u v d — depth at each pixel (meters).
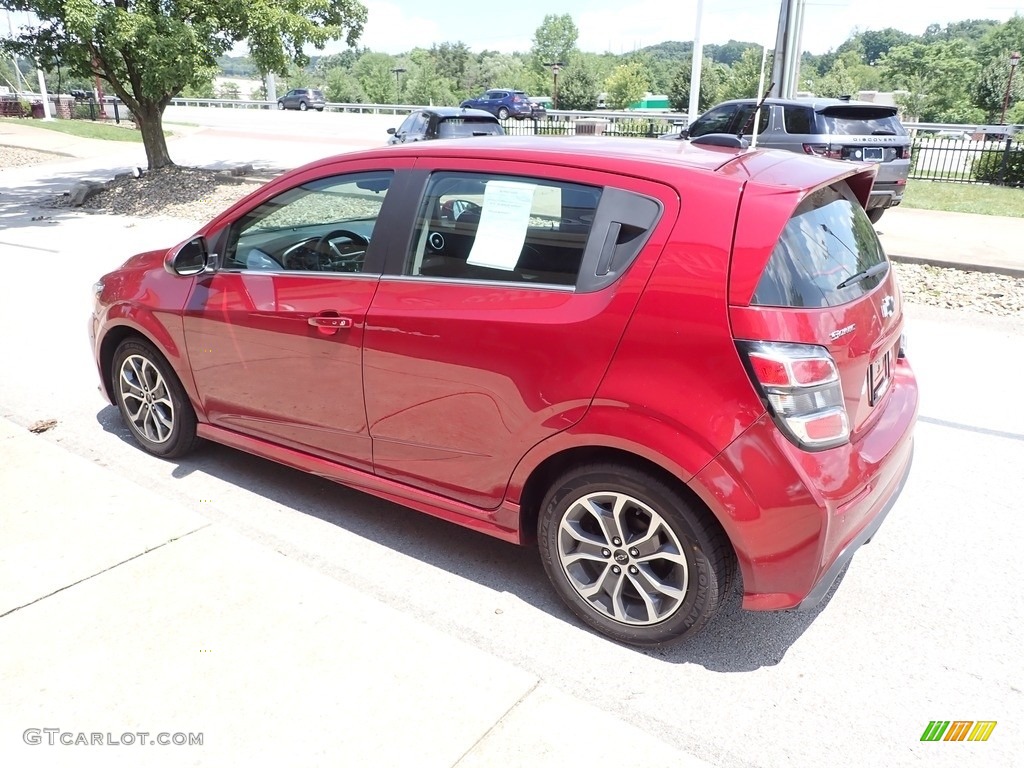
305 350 3.53
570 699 2.63
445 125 16.45
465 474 3.22
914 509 4.03
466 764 2.37
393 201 3.34
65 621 2.97
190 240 3.96
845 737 2.56
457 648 2.86
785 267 2.61
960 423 5.08
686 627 2.82
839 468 2.63
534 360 2.88
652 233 2.74
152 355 4.19
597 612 3.00
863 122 11.30
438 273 3.20
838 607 3.24
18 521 3.64
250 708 2.57
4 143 25.95
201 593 3.14
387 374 3.29
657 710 2.67
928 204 14.37
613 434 2.72
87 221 13.02
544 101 70.00
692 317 2.60
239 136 29.88
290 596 3.13
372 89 98.12
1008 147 17.48
